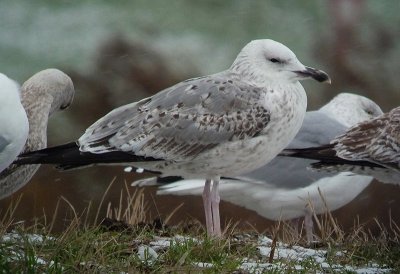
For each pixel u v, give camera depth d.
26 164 11.56
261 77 11.85
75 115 20.22
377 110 15.27
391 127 12.16
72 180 17.58
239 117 11.58
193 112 11.55
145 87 21.27
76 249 9.91
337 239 11.95
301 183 14.01
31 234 10.73
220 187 14.05
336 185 14.02
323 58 24.48
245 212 16.94
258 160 11.85
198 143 11.54
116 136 11.52
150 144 11.51
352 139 12.38
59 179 17.45
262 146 11.73
